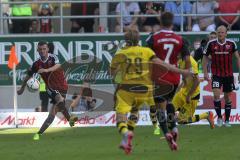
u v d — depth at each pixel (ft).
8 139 110.11
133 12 154.81
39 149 95.20
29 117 132.67
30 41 145.28
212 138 105.60
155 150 90.89
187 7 153.58
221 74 122.11
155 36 86.89
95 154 88.12
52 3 156.04
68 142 103.71
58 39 145.07
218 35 120.88
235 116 132.46
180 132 115.24
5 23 156.46
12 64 130.93
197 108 136.05
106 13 157.89
